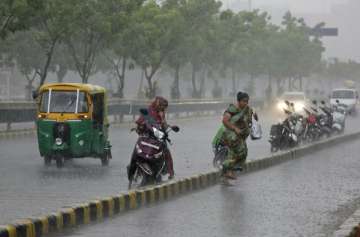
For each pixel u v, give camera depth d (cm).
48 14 4681
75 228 1371
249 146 3566
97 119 2466
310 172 2506
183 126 5222
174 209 1628
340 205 1725
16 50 6831
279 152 3023
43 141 2409
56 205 1591
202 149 3225
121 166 2505
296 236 1312
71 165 2514
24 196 1745
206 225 1416
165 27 6300
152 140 1900
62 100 2425
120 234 1310
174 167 2461
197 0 6969
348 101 8094
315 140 3859
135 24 5944
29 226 1247
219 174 2212
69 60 7075
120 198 1595
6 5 3991
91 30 5194
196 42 7019
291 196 1867
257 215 1547
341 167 2706
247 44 9462
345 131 5200
